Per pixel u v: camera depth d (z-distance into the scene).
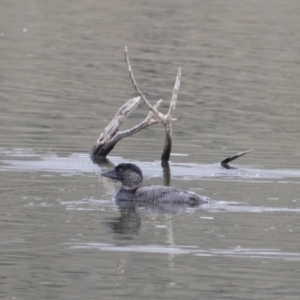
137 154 32.59
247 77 50.28
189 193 25.12
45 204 24.33
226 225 22.78
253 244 21.34
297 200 25.50
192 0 75.94
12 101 41.75
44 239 21.30
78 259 20.14
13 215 23.11
